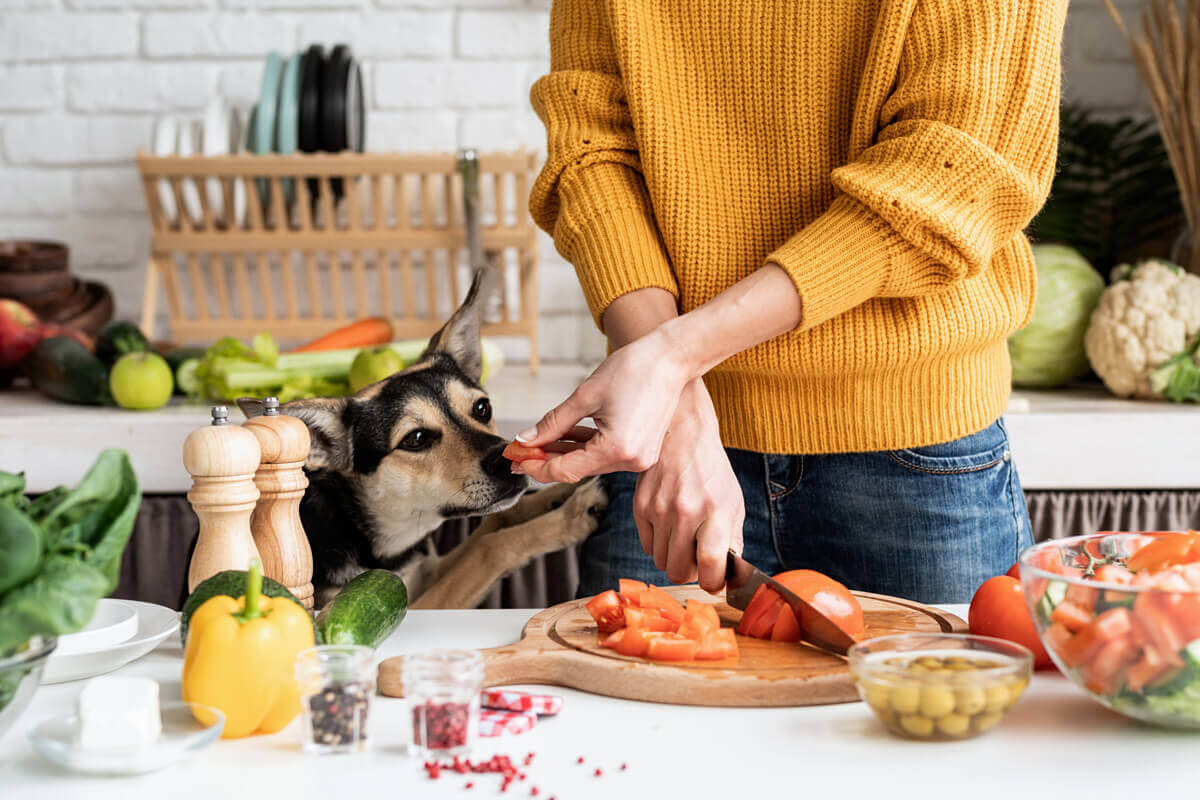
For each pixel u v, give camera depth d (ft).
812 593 2.67
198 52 7.79
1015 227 3.07
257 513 2.81
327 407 4.00
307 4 7.77
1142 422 5.74
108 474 2.04
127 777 2.00
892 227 2.89
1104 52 7.61
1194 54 6.34
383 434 4.13
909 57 3.05
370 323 6.67
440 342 4.61
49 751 1.99
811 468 3.64
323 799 1.90
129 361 6.05
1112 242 7.33
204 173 6.69
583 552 4.21
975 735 2.13
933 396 3.51
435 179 7.57
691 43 3.34
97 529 2.05
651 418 2.73
